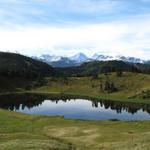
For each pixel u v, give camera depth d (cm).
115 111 18038
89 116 15400
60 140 6166
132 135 6022
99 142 5762
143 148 4097
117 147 4875
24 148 4372
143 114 17012
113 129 7062
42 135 6569
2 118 8606
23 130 7281
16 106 19012
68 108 18600
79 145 5672
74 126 7606
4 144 4838
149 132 6103
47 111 16925
